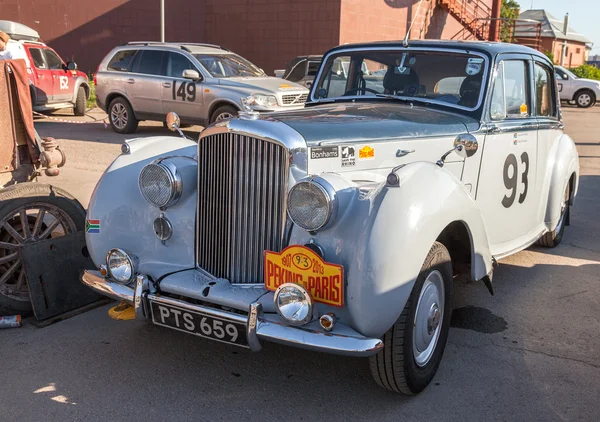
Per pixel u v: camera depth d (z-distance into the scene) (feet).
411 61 14.92
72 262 14.10
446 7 72.64
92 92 58.59
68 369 11.58
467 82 14.05
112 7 63.21
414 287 9.89
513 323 14.06
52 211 14.32
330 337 9.21
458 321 14.12
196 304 10.41
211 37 67.15
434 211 9.91
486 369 11.91
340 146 10.69
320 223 9.47
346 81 15.98
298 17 61.82
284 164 10.05
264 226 10.39
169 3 64.85
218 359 12.10
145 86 39.17
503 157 14.52
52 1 62.90
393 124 11.98
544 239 19.35
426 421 10.15
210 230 11.04
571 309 14.92
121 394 10.75
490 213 14.49
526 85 15.51
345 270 9.41
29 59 44.04
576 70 112.68
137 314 10.94
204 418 10.09
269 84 36.73
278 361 12.07
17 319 13.29
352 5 60.80
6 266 14.23
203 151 11.00
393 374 10.14
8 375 11.29
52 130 42.01
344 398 10.80
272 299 10.02
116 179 12.31
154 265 11.53
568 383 11.43
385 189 9.72
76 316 13.97
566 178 18.15
